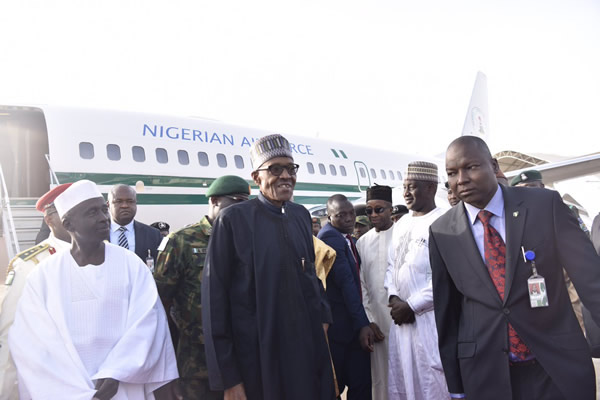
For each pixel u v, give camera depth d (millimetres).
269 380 1824
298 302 1968
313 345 1975
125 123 9812
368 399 3152
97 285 1958
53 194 2434
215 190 2619
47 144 9023
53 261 1971
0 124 8695
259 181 2119
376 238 3402
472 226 1916
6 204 6770
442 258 1973
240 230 1978
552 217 1748
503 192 1888
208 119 12617
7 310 2057
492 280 1787
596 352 2457
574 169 12211
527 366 1726
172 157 10109
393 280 2871
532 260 1709
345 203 3535
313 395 1902
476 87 27266
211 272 1927
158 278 2477
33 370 1755
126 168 9289
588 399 1609
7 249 6477
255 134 12422
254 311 1926
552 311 1697
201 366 2377
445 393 2559
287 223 2082
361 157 15656
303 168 13227
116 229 3426
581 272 1647
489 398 1749
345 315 3139
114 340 1920
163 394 2227
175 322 2791
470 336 1831
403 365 2695
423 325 2602
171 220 9836
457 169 1831
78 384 1722
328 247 2672
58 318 1831
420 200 2789
